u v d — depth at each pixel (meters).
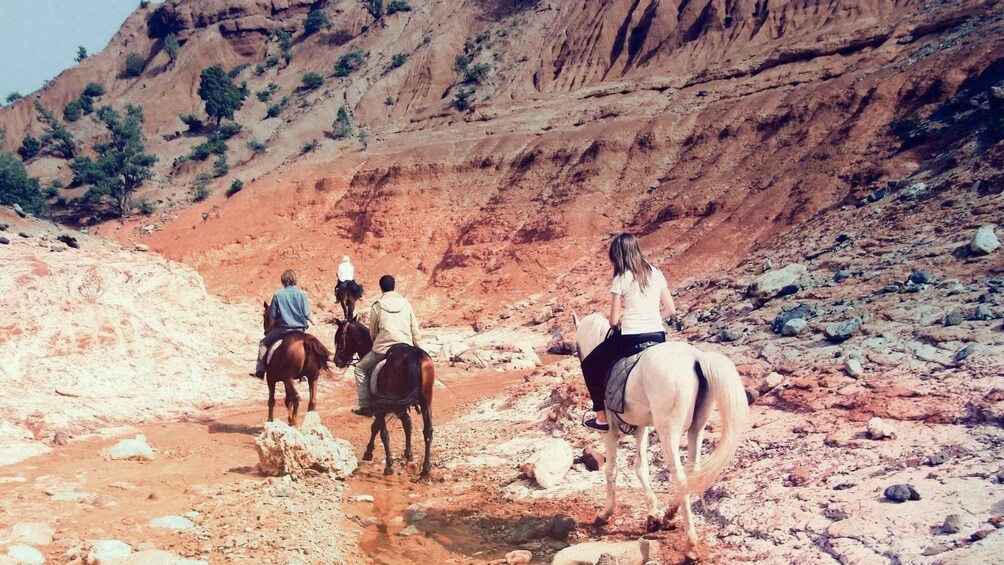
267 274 59.47
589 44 87.00
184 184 97.00
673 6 82.81
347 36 128.38
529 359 25.38
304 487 9.84
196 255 62.38
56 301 16.48
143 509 8.34
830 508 7.07
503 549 7.93
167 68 141.62
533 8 102.75
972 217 19.12
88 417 13.82
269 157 95.62
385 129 83.19
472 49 103.69
